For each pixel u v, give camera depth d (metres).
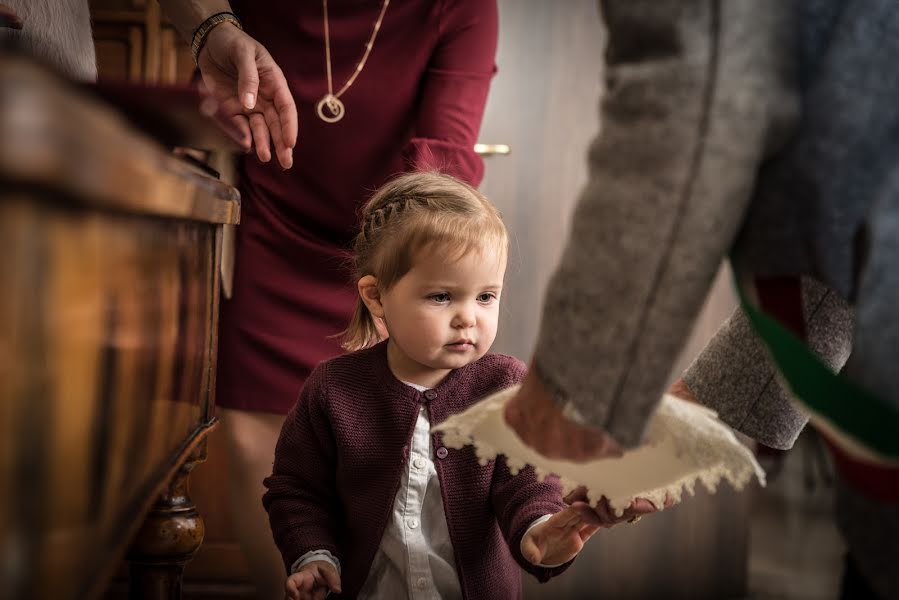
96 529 0.58
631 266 0.65
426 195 1.17
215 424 1.05
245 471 1.62
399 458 1.16
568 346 0.68
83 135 0.42
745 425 1.00
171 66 2.11
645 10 0.65
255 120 1.38
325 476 1.21
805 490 3.53
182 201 0.71
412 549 1.15
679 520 2.35
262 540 1.63
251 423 1.61
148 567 1.07
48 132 0.38
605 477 0.92
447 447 1.16
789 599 2.34
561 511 1.03
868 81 0.64
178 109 0.65
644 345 0.66
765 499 3.37
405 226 1.14
